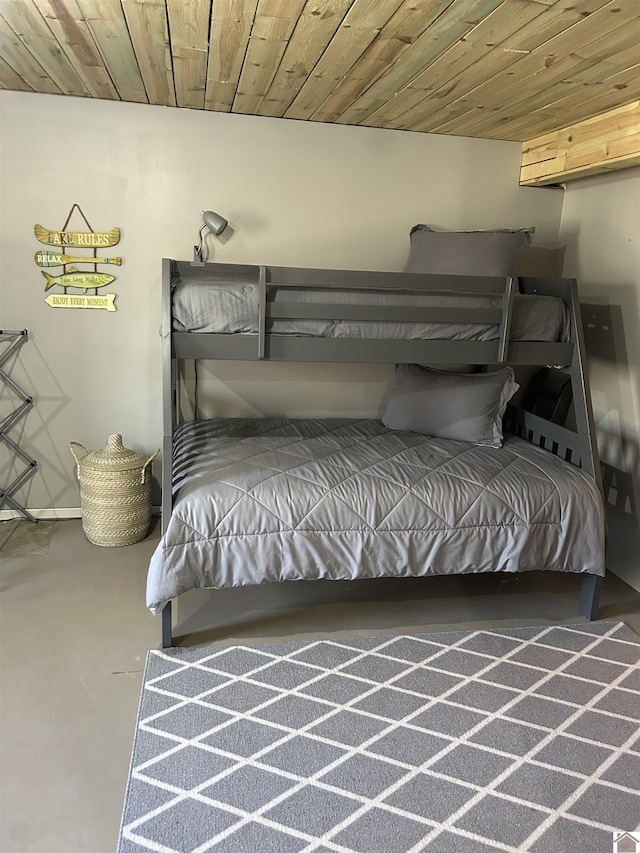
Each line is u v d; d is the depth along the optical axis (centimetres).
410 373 333
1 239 314
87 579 287
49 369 331
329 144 334
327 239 345
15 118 303
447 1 172
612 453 319
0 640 239
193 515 231
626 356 309
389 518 244
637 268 301
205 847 157
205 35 212
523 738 199
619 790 180
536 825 167
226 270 256
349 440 308
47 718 200
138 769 180
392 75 243
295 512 238
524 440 326
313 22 194
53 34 218
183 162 322
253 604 273
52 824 163
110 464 310
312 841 160
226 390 352
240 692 215
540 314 276
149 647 240
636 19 181
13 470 338
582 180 346
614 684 228
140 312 333
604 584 304
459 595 288
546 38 198
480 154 352
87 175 315
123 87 285
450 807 172
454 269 312
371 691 219
